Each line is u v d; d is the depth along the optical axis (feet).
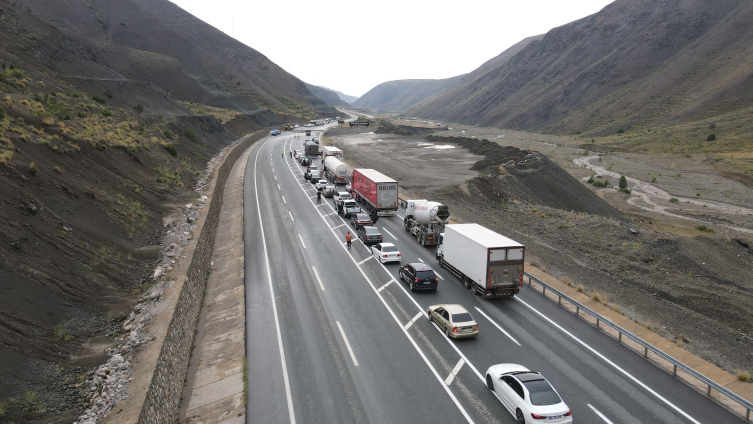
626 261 108.37
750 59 571.69
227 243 110.83
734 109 497.05
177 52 559.38
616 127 590.96
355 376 54.70
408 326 68.08
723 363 58.95
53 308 50.65
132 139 138.41
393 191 135.13
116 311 57.77
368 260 99.35
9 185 64.90
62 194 75.61
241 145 280.92
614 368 56.08
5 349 40.42
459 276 86.84
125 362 46.65
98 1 568.00
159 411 43.98
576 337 64.64
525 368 51.06
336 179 185.37
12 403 35.96
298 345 62.44
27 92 132.46
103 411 39.04
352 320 70.18
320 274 90.43
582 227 136.77
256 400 50.34
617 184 302.45
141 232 87.51
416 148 338.34
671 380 53.42
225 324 69.62
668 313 76.74
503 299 78.84
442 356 59.26
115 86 223.51
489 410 47.78
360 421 46.21
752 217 218.79
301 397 50.67
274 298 78.64
